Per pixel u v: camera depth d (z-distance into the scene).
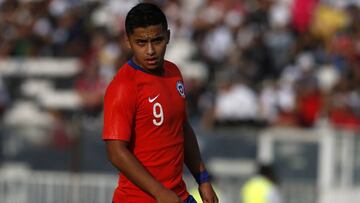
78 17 73.31
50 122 52.56
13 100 71.19
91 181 51.56
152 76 18.08
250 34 66.69
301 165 49.62
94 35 71.44
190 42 70.56
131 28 17.64
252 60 63.59
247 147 50.31
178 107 18.34
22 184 52.78
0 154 53.25
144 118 17.97
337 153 49.31
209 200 19.14
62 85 71.00
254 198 42.44
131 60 18.23
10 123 53.03
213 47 67.00
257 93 59.41
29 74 72.38
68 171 51.97
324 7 67.31
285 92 57.59
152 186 17.20
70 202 51.94
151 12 17.56
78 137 51.78
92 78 64.81
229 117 57.03
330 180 49.16
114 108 17.66
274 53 64.44
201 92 62.53
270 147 50.06
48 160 52.47
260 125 57.16
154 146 18.12
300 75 59.53
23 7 76.06
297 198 49.62
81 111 63.41
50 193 52.28
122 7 73.38
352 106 58.44
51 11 74.38
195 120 60.81
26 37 74.12
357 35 66.81
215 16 69.50
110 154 17.59
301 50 64.56
